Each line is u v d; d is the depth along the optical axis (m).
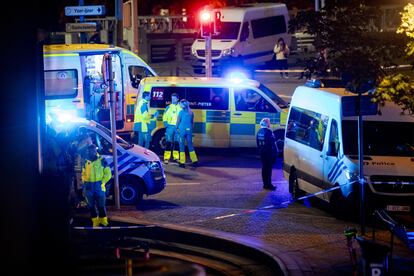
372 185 31.19
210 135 46.53
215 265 27.20
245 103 46.22
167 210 33.28
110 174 30.30
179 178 40.81
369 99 28.92
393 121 32.94
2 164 17.53
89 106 46.88
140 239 30.05
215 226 30.58
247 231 29.94
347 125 32.44
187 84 46.38
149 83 46.28
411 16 27.64
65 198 18.39
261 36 74.44
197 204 34.94
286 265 25.41
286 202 35.41
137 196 34.47
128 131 48.25
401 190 31.19
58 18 20.52
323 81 36.41
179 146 43.44
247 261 27.44
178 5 103.06
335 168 32.09
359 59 28.30
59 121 33.62
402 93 26.98
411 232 27.16
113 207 33.81
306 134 35.12
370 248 21.09
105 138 34.47
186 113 42.88
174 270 12.51
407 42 28.25
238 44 72.12
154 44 82.56
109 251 21.66
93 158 30.02
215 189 38.16
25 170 17.66
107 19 67.75
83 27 44.75
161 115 46.34
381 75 28.67
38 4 18.78
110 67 32.50
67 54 46.19
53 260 17.22
